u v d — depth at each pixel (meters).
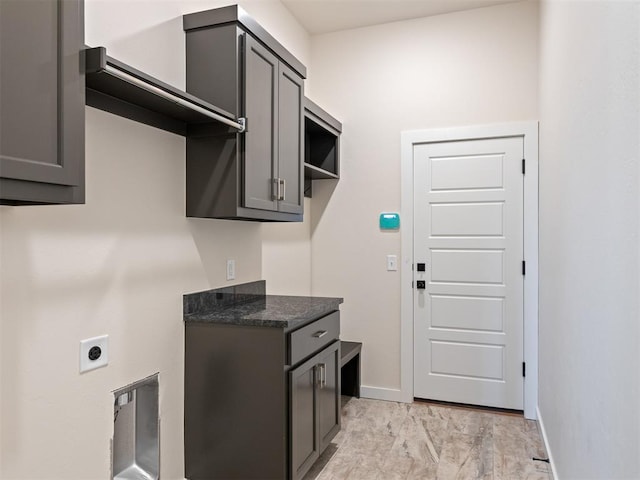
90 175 1.68
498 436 2.91
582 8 1.68
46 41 1.17
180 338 2.15
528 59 3.28
